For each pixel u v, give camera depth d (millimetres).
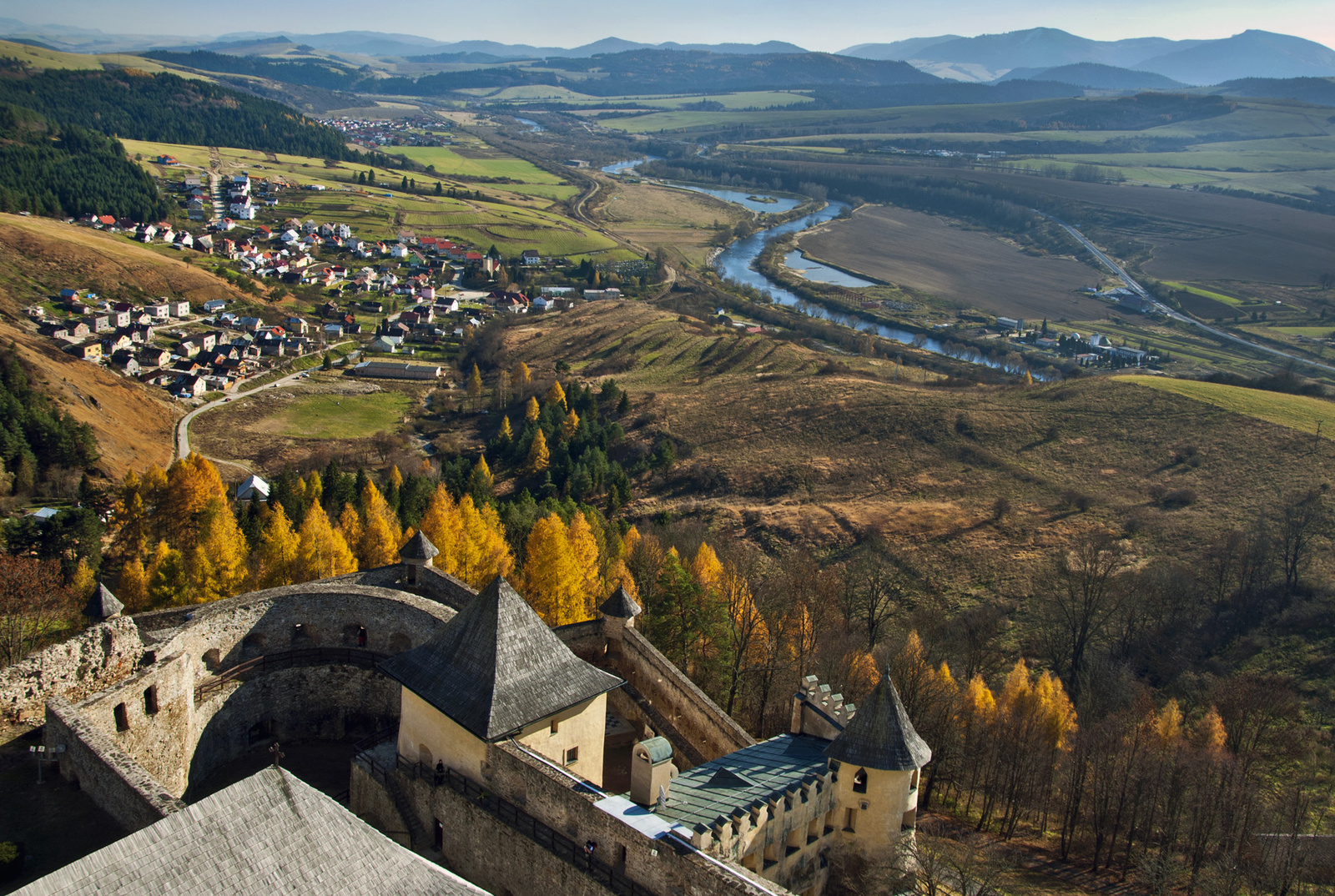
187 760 52156
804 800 42906
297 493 136125
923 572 133875
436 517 100500
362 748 53719
